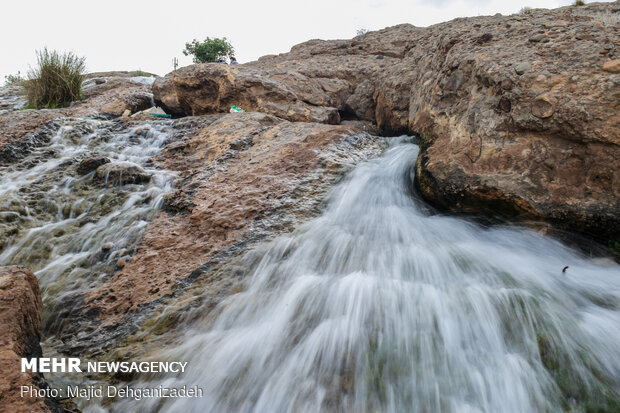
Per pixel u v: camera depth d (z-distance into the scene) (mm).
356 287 3143
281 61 11445
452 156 4129
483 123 3969
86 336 3340
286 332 2930
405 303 2930
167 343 3127
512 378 2348
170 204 4973
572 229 3387
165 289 3715
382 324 2805
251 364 2738
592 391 2209
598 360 2348
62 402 2615
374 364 2553
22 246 4645
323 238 3959
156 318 3395
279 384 2555
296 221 4340
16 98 12195
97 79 13141
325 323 2912
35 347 2504
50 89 10633
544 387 2275
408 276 3309
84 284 4004
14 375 2061
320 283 3305
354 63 9695
